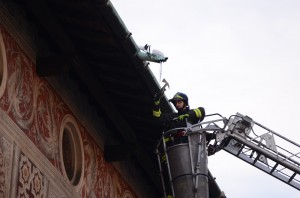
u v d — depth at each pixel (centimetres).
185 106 2020
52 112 1778
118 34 1708
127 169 2100
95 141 1955
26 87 1698
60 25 1750
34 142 1686
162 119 1983
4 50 1645
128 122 2005
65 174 1783
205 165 1966
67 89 1850
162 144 2042
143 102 1916
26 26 1730
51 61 1753
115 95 1933
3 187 1560
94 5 1642
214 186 2153
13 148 1609
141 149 2088
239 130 2111
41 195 1675
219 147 2097
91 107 1952
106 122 2006
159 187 2206
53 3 1705
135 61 1773
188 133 1980
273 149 2152
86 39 1764
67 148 1853
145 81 1834
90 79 1870
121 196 2047
